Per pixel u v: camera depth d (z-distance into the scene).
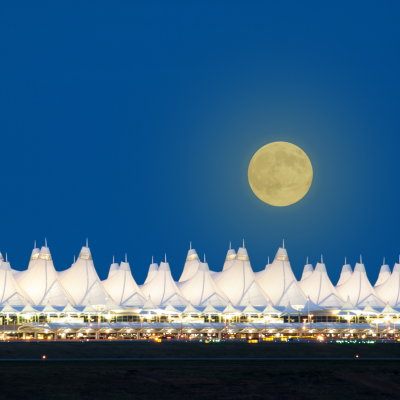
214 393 128.25
